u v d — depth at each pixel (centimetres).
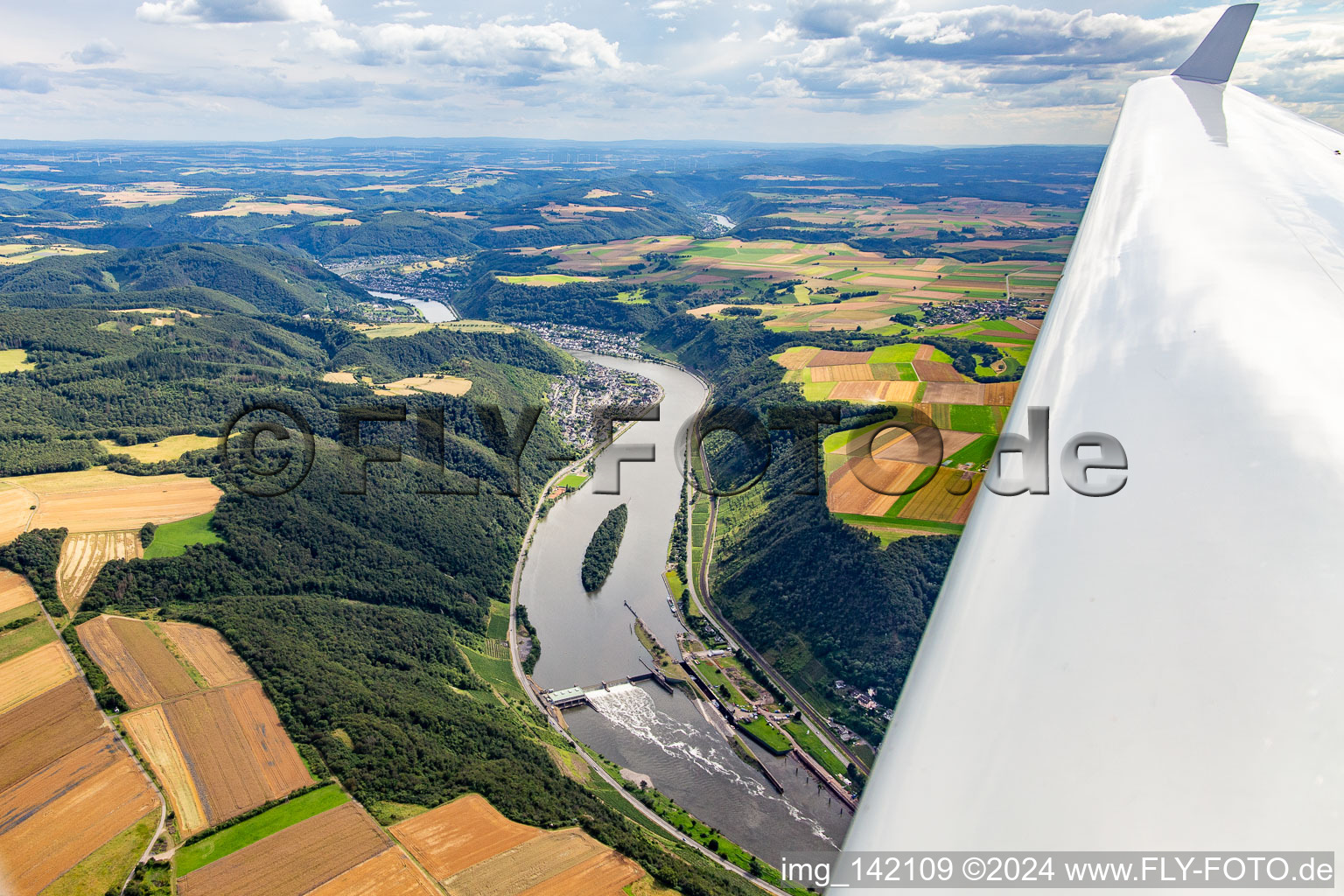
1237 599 448
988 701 411
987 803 338
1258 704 371
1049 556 526
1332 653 398
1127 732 366
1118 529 535
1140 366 774
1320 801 310
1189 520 531
